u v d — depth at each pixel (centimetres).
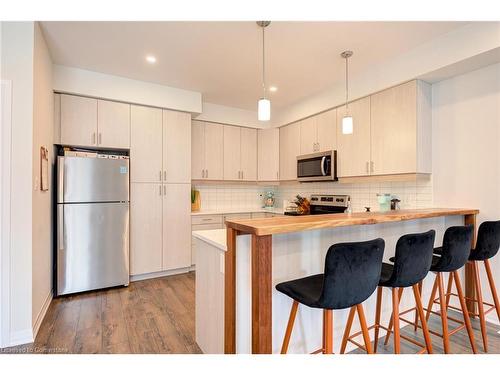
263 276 134
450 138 270
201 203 462
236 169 462
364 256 131
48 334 219
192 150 423
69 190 295
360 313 143
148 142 357
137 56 282
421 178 278
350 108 338
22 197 207
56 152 313
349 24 226
